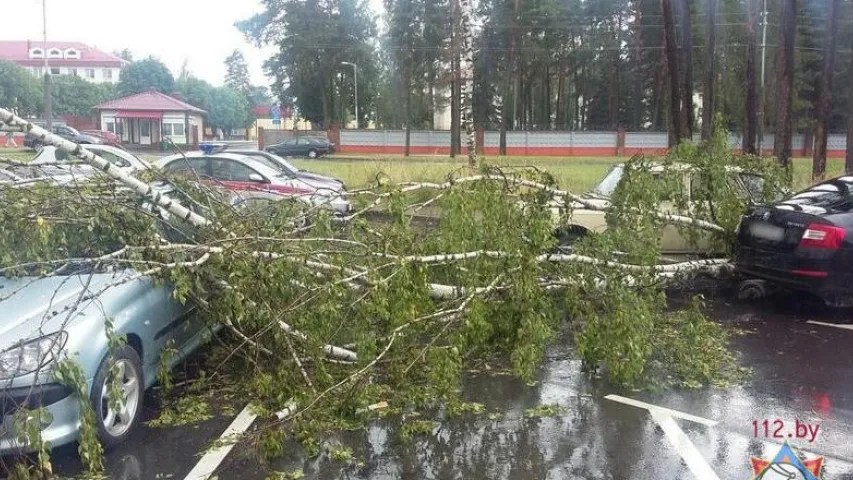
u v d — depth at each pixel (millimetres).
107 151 11695
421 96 53938
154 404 5293
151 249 4953
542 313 5855
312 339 5059
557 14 48719
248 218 5883
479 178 6145
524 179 6680
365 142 51812
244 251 5184
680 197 8094
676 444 4559
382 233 5676
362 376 4941
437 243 6082
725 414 5043
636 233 6699
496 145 50562
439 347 5125
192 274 5078
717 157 8258
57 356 3885
